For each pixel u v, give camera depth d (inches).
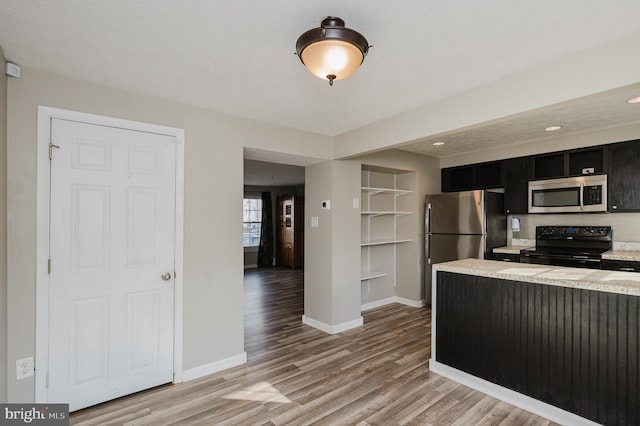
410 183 190.9
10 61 76.1
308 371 109.2
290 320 164.1
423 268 189.5
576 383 79.0
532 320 86.6
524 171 165.2
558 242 161.2
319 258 151.3
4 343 75.6
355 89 92.7
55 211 83.4
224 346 111.3
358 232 156.3
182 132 103.3
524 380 87.7
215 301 109.7
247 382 102.0
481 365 96.6
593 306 76.9
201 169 107.2
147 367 97.3
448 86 90.3
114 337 92.0
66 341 85.0
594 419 76.1
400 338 138.6
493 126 134.4
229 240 113.3
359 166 157.0
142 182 96.3
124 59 75.6
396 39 66.4
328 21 57.6
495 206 172.9
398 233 197.5
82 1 54.4
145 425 80.6
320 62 60.9
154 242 98.3
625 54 65.7
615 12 57.4
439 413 85.4
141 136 96.2
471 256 167.9
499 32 64.1
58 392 83.9
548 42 67.8
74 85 85.5
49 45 69.4
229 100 101.3
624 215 145.5
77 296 86.5
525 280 87.4
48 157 82.2
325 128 131.8
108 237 90.9
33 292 80.4
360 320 155.8
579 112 116.5
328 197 146.9
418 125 106.9
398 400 91.7
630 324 71.8
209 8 56.2
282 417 83.8
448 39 66.5
